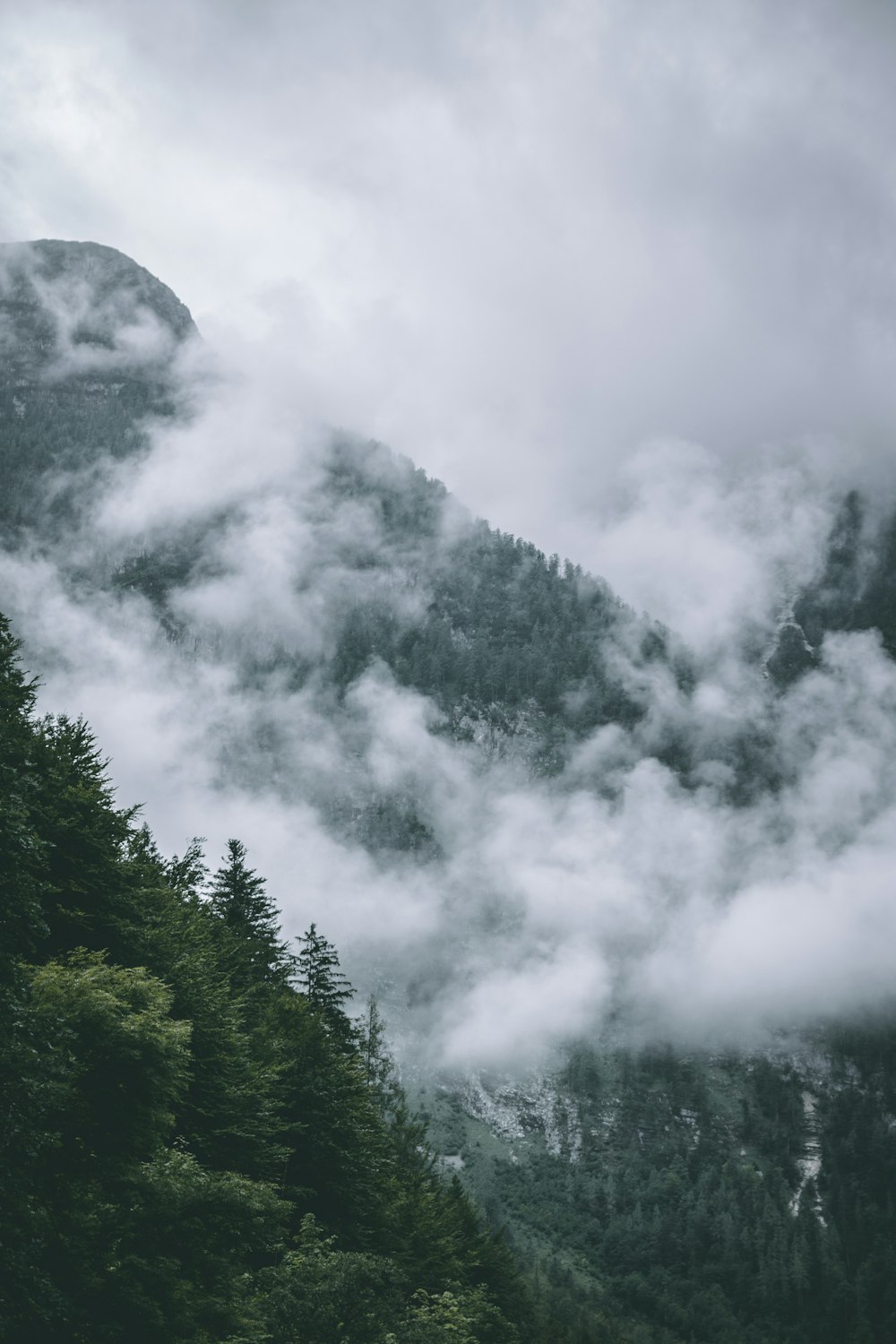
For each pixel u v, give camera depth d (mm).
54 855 32562
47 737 39125
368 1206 46281
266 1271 29547
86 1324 19391
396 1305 31703
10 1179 18000
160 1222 23484
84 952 29328
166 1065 24141
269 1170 39969
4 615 29109
